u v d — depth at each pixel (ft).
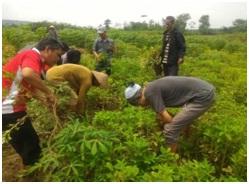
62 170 6.73
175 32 13.99
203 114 8.75
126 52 22.27
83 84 9.54
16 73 7.39
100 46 15.79
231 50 32.96
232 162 7.68
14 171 8.16
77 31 33.94
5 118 7.50
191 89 7.89
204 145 8.07
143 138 7.59
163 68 14.46
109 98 11.39
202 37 40.68
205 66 18.99
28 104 8.42
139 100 8.16
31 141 7.80
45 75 9.06
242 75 16.31
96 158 6.67
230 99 11.69
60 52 7.76
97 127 8.52
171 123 7.84
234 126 7.87
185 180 6.32
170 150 7.47
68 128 6.96
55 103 7.54
